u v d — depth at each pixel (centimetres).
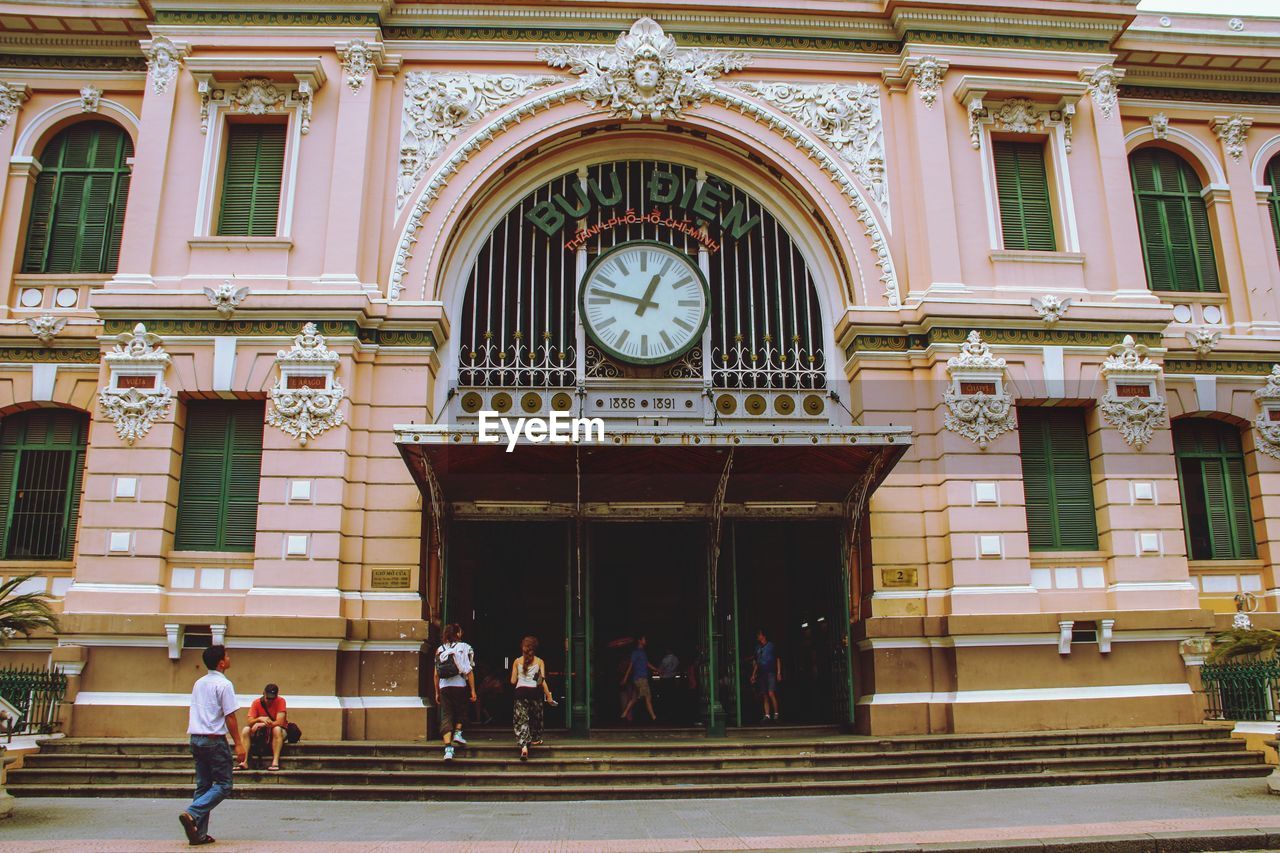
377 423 1652
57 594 1697
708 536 1705
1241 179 1972
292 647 1528
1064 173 1827
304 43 1764
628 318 1744
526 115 1808
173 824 1093
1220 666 1599
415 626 1566
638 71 1819
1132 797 1255
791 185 1845
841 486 1689
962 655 1598
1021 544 1642
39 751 1408
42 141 1858
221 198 1745
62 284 1802
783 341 1817
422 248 1738
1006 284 1764
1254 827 1035
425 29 1816
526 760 1379
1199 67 1978
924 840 992
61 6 1803
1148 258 1941
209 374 1633
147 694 1507
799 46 1864
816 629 2009
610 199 1842
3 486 1744
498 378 1789
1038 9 1841
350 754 1417
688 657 2147
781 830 1058
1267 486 1830
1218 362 1864
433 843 986
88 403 1745
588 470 1606
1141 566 1667
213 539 1616
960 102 1834
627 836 1032
